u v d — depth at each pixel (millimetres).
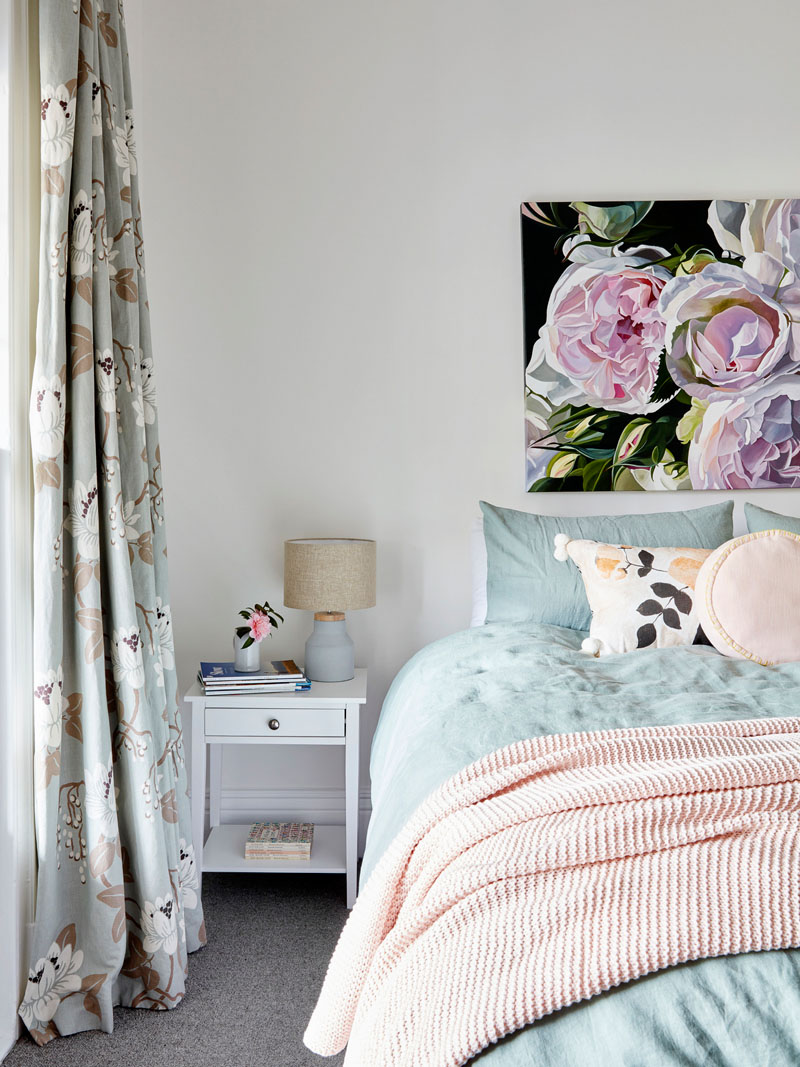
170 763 2176
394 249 2930
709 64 2936
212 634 2959
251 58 2898
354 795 2557
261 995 2078
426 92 2918
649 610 2344
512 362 2945
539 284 2912
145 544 2111
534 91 2930
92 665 1926
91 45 1946
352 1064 1049
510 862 1036
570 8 2926
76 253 1922
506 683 1913
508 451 2957
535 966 931
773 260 2922
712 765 1134
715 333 2924
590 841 1031
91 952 1941
